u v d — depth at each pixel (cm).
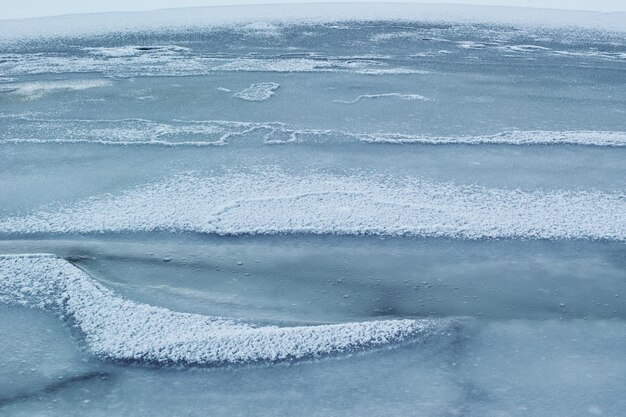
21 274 314
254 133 589
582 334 276
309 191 434
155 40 1238
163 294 303
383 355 258
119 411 225
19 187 443
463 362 255
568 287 315
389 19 1648
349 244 356
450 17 1756
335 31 1389
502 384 242
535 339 271
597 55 1137
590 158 528
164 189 438
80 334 268
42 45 1175
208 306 293
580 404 231
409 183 455
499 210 406
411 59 1045
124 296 300
